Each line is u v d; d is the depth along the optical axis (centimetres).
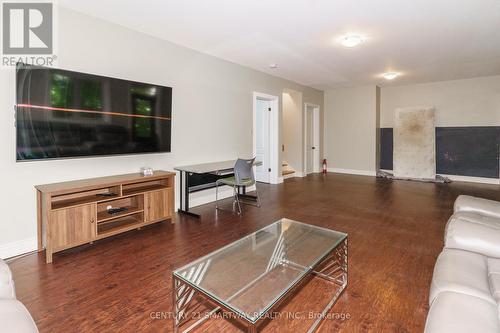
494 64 541
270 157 660
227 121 511
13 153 274
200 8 309
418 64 539
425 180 700
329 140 856
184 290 181
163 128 393
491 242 163
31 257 275
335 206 461
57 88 288
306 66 550
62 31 304
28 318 118
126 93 346
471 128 685
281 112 662
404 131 748
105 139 330
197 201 468
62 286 224
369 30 371
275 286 191
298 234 267
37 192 288
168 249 295
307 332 176
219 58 489
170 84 414
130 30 363
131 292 217
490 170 668
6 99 269
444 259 159
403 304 202
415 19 337
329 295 215
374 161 778
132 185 365
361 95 788
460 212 221
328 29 367
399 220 388
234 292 183
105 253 283
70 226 276
